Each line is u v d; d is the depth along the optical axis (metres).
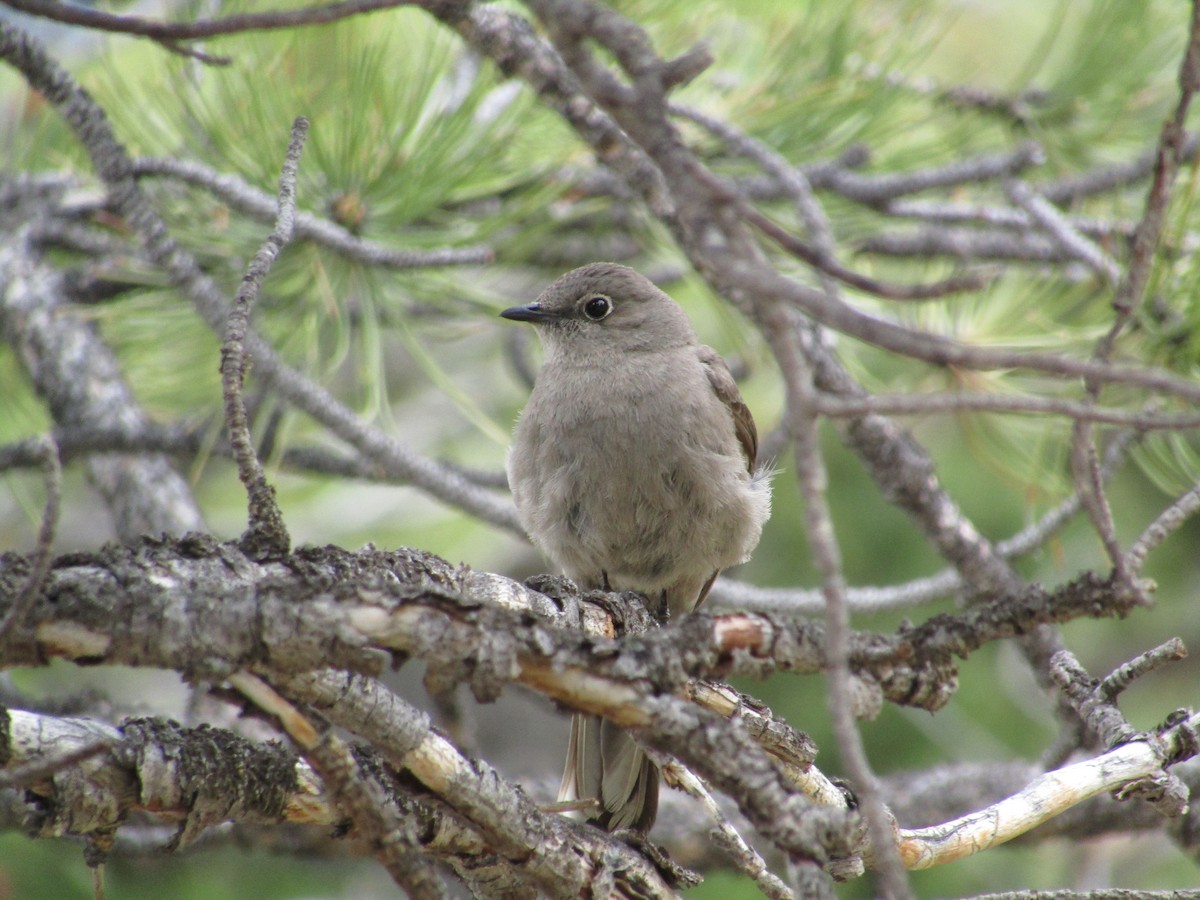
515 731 15.51
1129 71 11.02
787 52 10.30
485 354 15.21
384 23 9.05
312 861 11.58
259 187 8.95
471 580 5.89
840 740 3.87
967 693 14.01
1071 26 11.63
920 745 13.30
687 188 3.89
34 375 10.62
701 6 10.05
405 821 4.80
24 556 4.34
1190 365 8.39
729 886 11.18
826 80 10.19
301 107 8.83
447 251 8.91
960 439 14.20
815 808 4.30
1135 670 5.94
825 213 10.98
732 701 5.77
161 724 5.11
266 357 8.72
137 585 4.31
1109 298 9.64
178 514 10.56
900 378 11.00
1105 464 8.71
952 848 5.67
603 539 9.27
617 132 5.92
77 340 10.68
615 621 6.54
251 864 11.79
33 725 4.86
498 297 9.99
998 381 9.62
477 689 4.45
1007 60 11.86
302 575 4.73
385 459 9.24
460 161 9.12
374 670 4.39
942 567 13.62
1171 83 11.19
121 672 13.16
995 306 10.52
